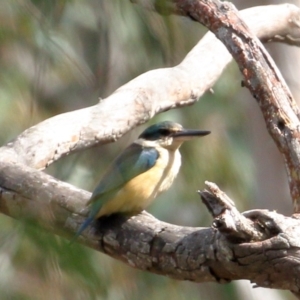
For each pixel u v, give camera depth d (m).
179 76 9.31
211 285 12.35
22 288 4.64
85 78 5.04
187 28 7.90
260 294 12.86
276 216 4.80
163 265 5.61
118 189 7.08
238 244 4.82
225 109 12.59
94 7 4.71
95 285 4.30
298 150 6.44
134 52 5.39
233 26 7.33
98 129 8.27
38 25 4.48
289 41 10.80
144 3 4.70
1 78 5.60
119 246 6.11
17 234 4.38
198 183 10.02
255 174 12.09
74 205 6.63
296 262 4.70
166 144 8.03
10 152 7.57
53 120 8.14
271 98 6.80
